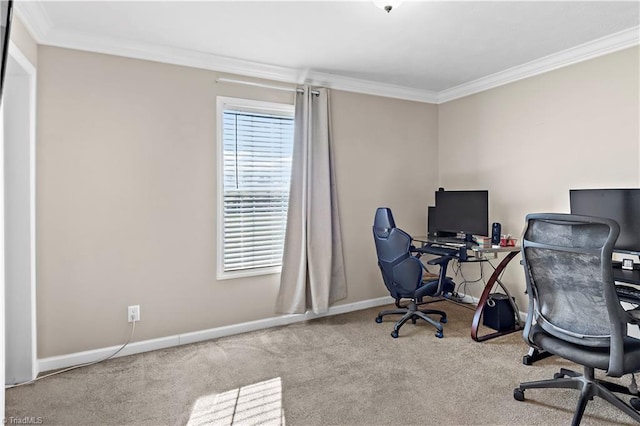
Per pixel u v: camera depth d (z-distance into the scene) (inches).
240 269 128.5
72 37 100.3
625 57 107.0
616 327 64.7
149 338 113.5
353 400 83.3
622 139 108.0
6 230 90.7
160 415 78.3
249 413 78.8
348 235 149.9
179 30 100.4
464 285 161.9
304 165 134.2
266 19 94.7
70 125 102.0
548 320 76.1
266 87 130.6
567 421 74.5
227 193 126.8
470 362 102.0
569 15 94.0
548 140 127.3
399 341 117.6
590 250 65.9
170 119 115.3
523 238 78.2
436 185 172.6
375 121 155.1
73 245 103.2
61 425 74.8
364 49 115.2
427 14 92.8
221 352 110.4
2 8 51.8
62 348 102.3
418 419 75.9
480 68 134.2
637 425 72.4
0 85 53.6
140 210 111.6
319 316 142.3
